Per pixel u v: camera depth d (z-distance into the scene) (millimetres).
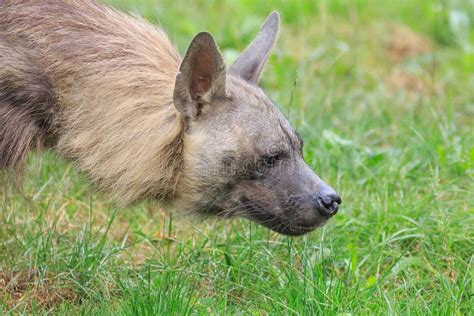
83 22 11469
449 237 12734
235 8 20859
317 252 12445
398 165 14648
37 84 11172
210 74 10867
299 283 11383
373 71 19484
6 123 11102
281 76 17906
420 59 19922
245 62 11852
